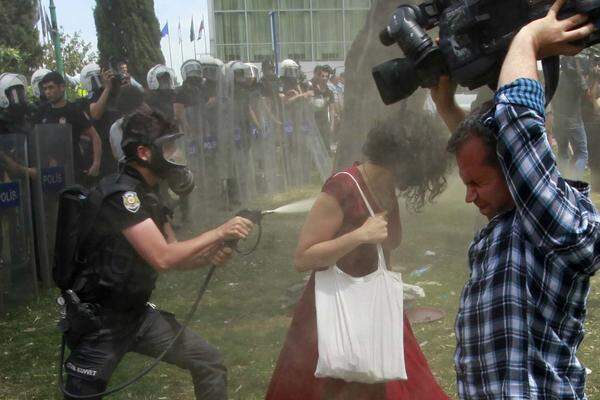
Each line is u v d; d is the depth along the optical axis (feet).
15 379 15.62
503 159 6.04
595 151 33.32
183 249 9.93
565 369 6.11
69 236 10.09
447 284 20.12
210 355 11.01
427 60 6.57
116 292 10.02
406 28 6.63
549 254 6.01
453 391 13.66
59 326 10.24
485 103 6.54
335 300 9.88
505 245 6.23
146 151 10.13
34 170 22.75
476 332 6.29
